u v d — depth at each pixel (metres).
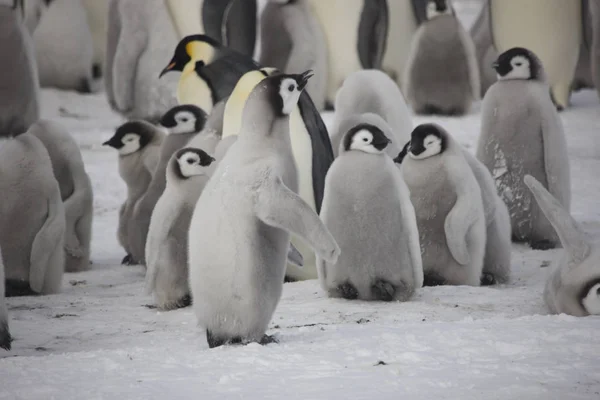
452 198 14.73
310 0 31.97
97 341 11.73
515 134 18.69
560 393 8.00
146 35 29.77
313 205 16.52
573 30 29.59
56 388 8.61
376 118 16.81
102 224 21.36
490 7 30.23
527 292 14.07
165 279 13.51
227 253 10.04
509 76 18.78
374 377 8.61
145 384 8.66
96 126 30.11
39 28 35.19
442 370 8.74
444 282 15.08
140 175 18.11
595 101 31.94
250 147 10.34
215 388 8.45
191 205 13.36
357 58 32.47
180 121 17.41
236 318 10.18
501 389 8.12
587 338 9.67
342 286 13.62
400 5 33.72
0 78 28.05
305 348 9.80
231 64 22.80
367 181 13.23
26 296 15.16
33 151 15.28
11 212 15.16
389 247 13.34
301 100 16.47
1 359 9.84
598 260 11.99
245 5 34.16
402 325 11.03
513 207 18.88
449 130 27.91
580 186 22.34
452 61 30.05
